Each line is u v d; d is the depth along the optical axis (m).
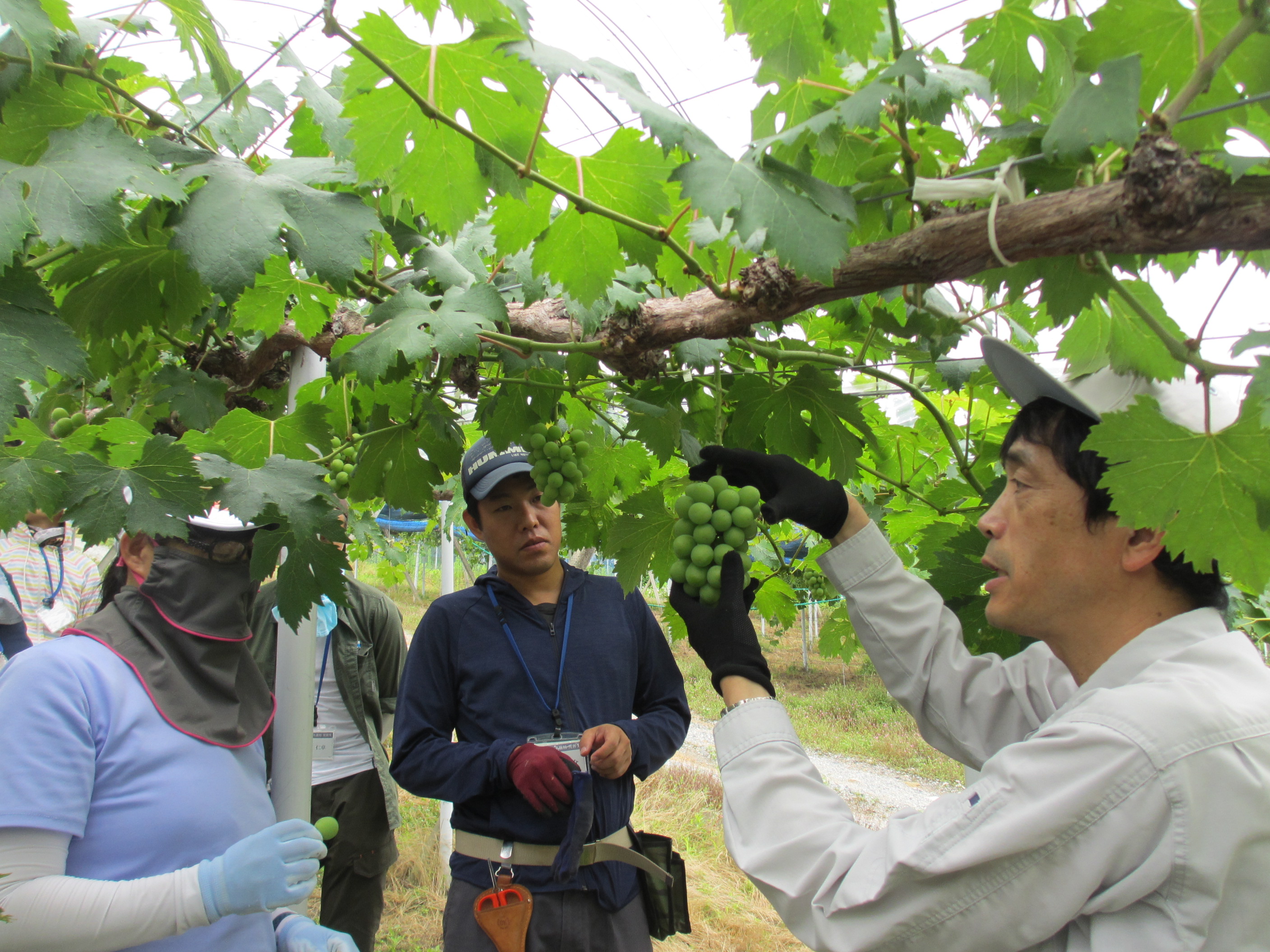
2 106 1.34
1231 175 0.97
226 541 1.82
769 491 1.77
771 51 1.41
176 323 1.75
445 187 1.48
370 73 1.30
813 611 14.82
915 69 1.19
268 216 1.33
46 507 1.25
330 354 2.04
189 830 1.68
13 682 1.57
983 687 1.71
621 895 2.40
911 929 1.09
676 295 1.83
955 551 2.07
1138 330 1.40
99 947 1.46
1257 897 0.98
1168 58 1.16
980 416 3.15
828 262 1.19
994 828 1.04
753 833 1.29
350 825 3.76
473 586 2.83
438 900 5.18
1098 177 1.21
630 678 2.74
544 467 2.35
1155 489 1.11
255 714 2.01
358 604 3.90
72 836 1.55
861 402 3.04
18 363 1.08
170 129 1.55
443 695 2.61
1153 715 1.04
